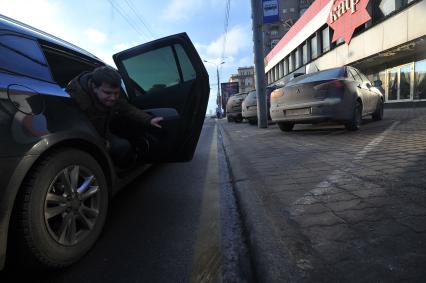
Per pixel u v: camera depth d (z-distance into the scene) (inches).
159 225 108.8
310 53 1047.0
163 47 132.3
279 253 75.2
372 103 331.3
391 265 66.6
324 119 257.3
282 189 124.3
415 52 623.8
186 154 130.4
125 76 143.9
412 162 145.8
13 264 74.6
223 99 1624.0
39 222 72.5
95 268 81.4
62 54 111.7
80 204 85.4
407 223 84.7
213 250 89.7
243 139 307.3
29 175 72.3
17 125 70.4
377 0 654.5
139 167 138.9
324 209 99.7
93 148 94.7
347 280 63.0
